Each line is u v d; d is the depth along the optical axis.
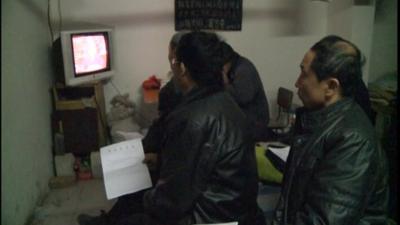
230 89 2.75
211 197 1.35
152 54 3.75
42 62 3.12
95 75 3.34
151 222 1.52
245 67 2.84
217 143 1.31
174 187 1.33
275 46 3.91
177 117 1.35
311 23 3.89
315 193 1.05
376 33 3.59
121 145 1.89
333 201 1.00
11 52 2.38
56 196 3.01
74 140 3.33
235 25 3.79
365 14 3.48
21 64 2.58
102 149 1.88
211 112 1.33
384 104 3.04
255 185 1.46
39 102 2.98
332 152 1.06
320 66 1.08
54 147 3.33
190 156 1.30
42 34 3.19
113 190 1.71
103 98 3.56
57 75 3.32
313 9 3.85
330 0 3.70
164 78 3.76
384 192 1.13
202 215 1.36
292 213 1.16
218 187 1.35
